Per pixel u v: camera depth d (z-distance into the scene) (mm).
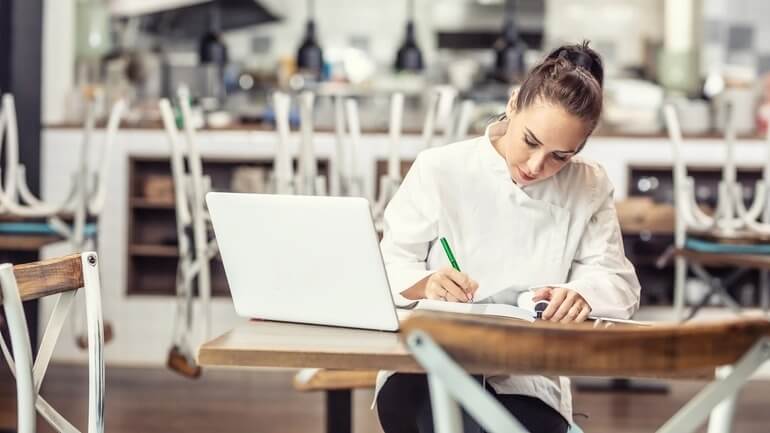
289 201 1777
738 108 6453
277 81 7699
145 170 5977
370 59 8023
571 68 1943
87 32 7199
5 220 4387
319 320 1813
